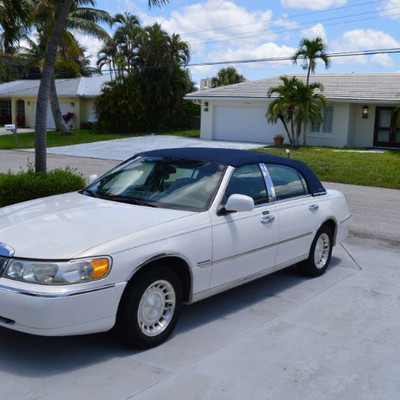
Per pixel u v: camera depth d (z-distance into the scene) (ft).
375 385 13.03
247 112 97.66
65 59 98.58
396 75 97.55
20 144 96.22
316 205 21.03
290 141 89.15
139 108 115.44
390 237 29.66
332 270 22.91
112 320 13.33
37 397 11.82
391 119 85.71
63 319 12.51
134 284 13.80
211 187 16.89
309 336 15.76
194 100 113.60
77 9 96.94
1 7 39.86
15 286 12.60
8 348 14.14
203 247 15.55
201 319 16.78
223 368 13.55
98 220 14.96
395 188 50.80
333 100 85.92
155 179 17.92
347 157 71.77
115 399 11.86
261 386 12.75
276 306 18.20
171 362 13.73
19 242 13.48
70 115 131.13
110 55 118.52
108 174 19.45
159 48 115.24
